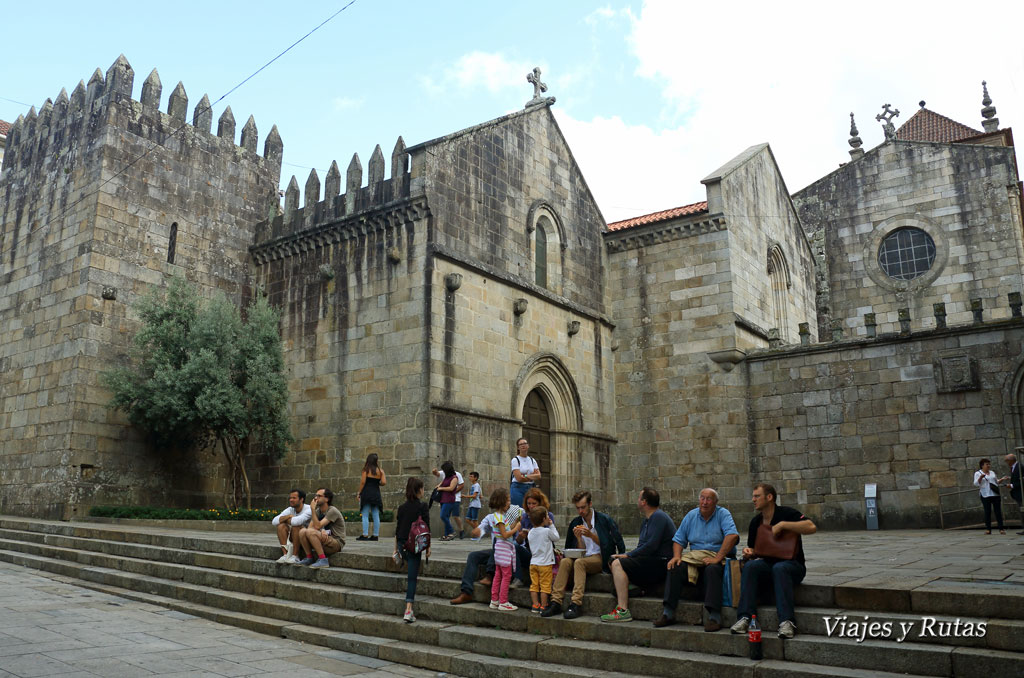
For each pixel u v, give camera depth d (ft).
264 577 49.55
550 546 38.63
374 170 91.97
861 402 93.15
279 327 96.53
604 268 114.11
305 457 89.66
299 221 99.09
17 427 90.68
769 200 122.42
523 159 101.86
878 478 90.68
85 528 67.00
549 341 99.86
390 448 82.69
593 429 104.42
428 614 40.81
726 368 102.06
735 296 104.06
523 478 61.41
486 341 89.92
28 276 95.71
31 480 86.84
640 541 37.58
